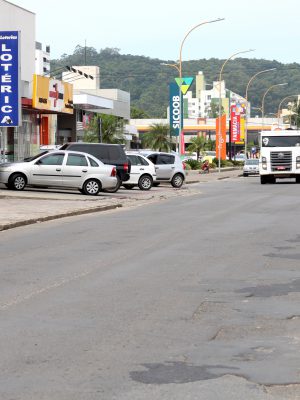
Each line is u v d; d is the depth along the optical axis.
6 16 56.91
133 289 11.59
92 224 23.08
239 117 111.56
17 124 38.75
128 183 44.88
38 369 7.13
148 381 6.75
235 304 10.44
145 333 8.66
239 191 44.62
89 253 15.95
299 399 6.28
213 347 8.03
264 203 32.50
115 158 41.09
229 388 6.55
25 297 10.91
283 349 7.96
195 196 39.25
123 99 116.50
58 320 9.36
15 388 6.53
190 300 10.72
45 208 28.11
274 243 17.58
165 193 41.28
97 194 37.53
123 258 15.12
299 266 13.99
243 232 20.11
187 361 7.45
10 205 29.48
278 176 55.66
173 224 22.70
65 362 7.38
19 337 8.43
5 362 7.37
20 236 19.69
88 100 77.75
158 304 10.42
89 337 8.45
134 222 23.59
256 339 8.41
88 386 6.59
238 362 7.43
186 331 8.79
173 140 101.25
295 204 31.75
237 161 114.06
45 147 54.56
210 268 13.75
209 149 130.38
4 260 14.95
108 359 7.50
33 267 13.94
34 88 57.03
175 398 6.26
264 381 6.77
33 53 61.97
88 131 79.25
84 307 10.19
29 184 37.50
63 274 13.08
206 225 22.23
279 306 10.32
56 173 37.25
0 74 38.75
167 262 14.52
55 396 6.30
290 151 55.03
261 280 12.43
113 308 10.13
